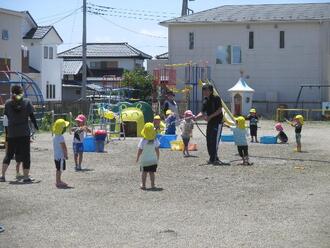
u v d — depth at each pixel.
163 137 20.47
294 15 47.28
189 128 17.52
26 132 12.10
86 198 10.25
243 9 50.84
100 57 69.69
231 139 22.92
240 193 10.88
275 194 10.81
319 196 10.63
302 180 12.60
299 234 7.79
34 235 7.68
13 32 41.69
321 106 45.81
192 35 49.16
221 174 13.45
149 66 50.81
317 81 46.72
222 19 48.19
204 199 10.24
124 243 7.30
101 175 13.13
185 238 7.55
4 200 10.02
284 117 42.16
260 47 47.69
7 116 12.05
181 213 9.05
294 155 17.92
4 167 12.14
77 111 35.28
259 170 14.21
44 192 10.82
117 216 8.80
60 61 54.81
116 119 24.62
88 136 20.27
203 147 20.30
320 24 46.38
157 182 12.15
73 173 13.45
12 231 7.88
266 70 47.66
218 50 48.56
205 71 41.28
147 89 44.81
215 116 15.45
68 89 64.25
